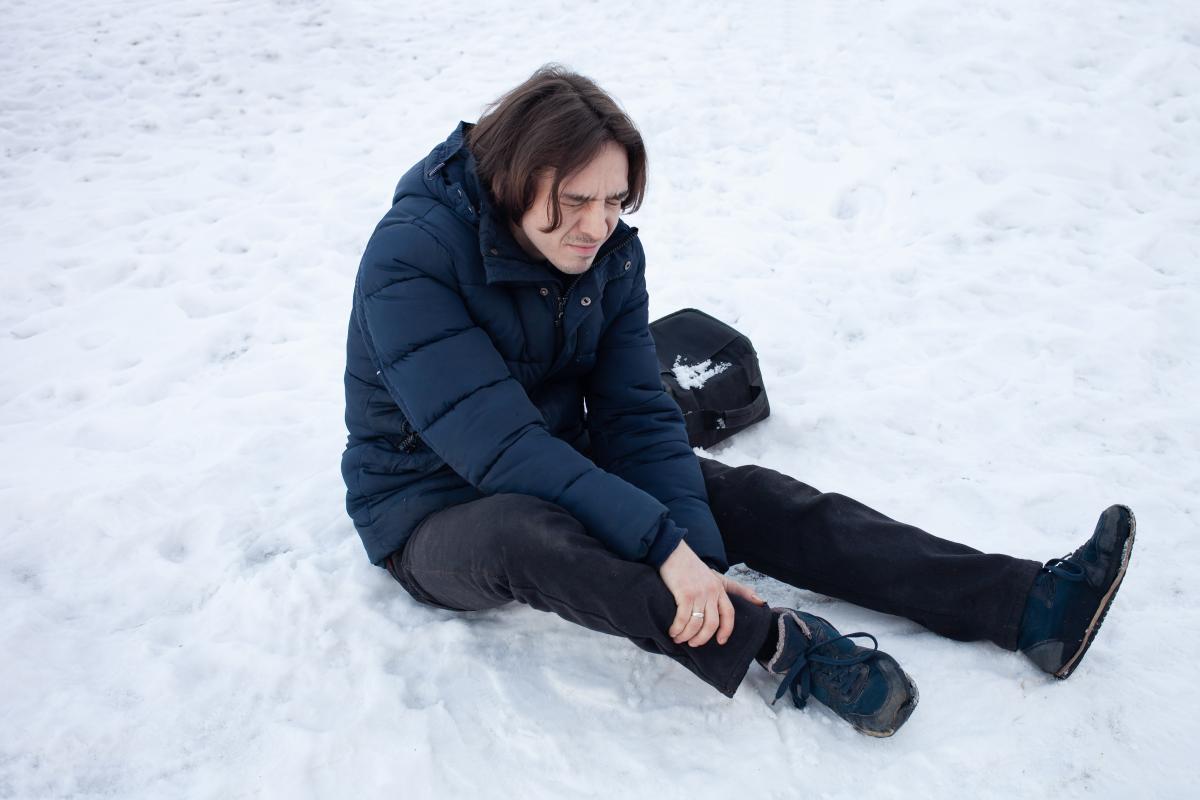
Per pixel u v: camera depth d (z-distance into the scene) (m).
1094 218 3.90
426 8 7.26
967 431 2.72
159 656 1.99
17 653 2.00
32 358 3.47
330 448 2.79
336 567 2.21
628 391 2.06
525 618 2.03
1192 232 3.71
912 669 1.83
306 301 3.79
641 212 4.33
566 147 1.59
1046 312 3.28
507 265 1.77
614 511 1.68
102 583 2.24
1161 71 4.92
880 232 4.02
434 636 1.98
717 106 5.25
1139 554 2.14
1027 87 5.00
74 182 5.00
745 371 2.71
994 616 1.79
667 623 1.61
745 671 1.65
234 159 5.19
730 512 2.00
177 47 6.70
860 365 3.10
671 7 6.71
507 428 1.74
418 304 1.75
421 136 5.33
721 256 3.90
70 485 2.64
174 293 3.88
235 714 1.83
